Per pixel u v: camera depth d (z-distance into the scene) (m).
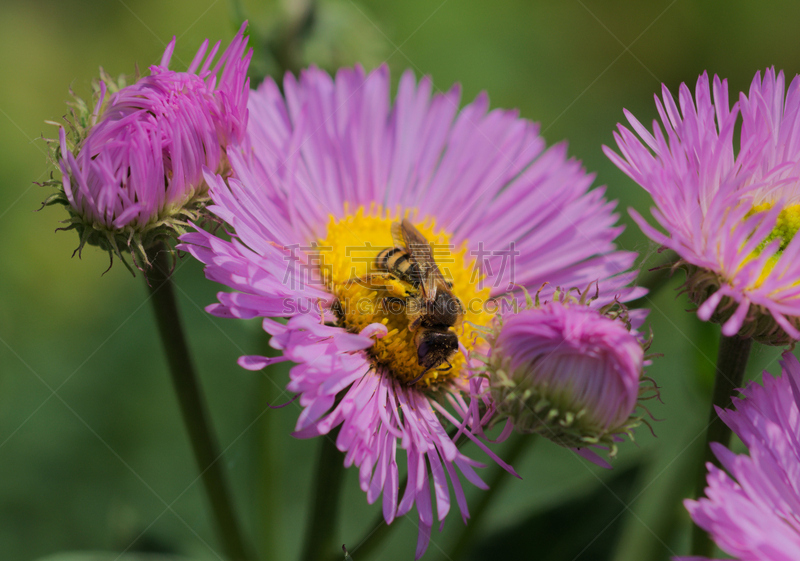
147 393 0.22
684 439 0.19
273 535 0.19
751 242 0.17
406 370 0.18
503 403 0.17
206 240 0.17
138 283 0.22
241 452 0.21
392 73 0.21
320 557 0.18
